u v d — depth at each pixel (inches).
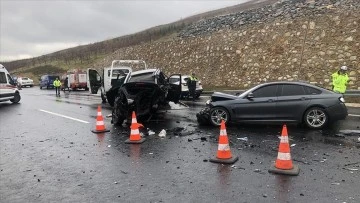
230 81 1118.4
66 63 3380.9
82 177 267.7
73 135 443.5
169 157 317.1
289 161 263.9
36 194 234.7
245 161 295.3
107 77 861.2
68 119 596.7
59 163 309.6
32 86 2425.0
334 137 376.8
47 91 1737.2
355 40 872.3
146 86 510.0
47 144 393.1
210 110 468.8
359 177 246.4
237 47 1139.3
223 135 300.5
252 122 463.2
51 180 262.8
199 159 307.0
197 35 1374.3
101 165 298.8
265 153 319.3
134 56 1636.3
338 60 884.0
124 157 322.7
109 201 217.9
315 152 316.8
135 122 387.9
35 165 305.6
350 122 469.4
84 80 1754.4
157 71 560.4
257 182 242.7
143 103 519.8
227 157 298.2
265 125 462.9
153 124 506.3
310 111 428.1
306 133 401.4
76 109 760.3
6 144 399.5
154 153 333.7
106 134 442.0
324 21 949.2
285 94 441.4
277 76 989.2
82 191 237.3
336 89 631.2
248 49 1100.5
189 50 1323.8
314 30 959.0
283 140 266.1
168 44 1433.3
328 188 226.7
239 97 460.4
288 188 229.1
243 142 365.1
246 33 1127.6
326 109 424.5
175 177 259.4
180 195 223.5
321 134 393.4
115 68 856.9
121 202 215.6
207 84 1192.8
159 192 230.1
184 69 1315.2
